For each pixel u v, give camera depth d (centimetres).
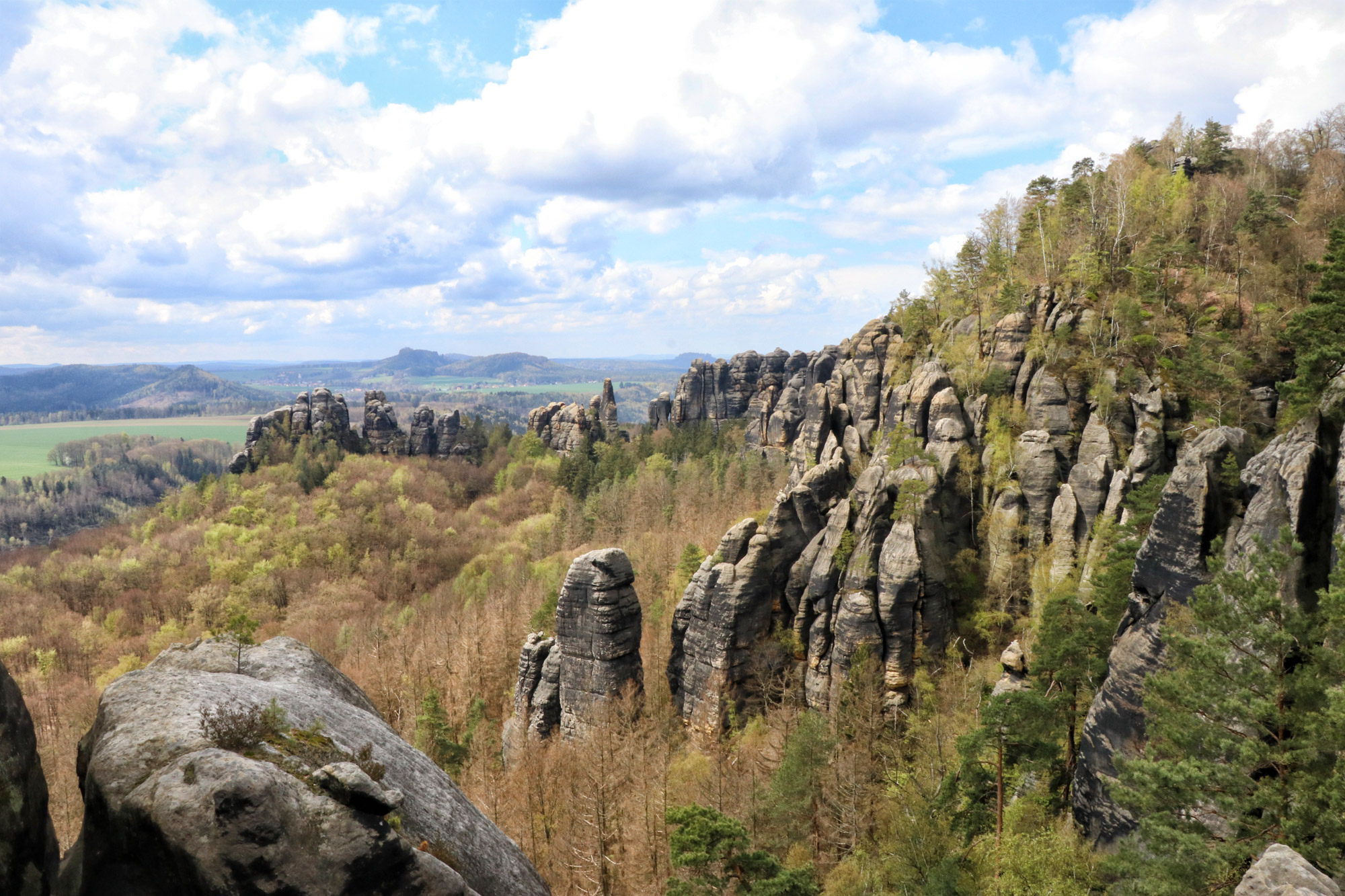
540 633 8888
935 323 11756
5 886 939
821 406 11956
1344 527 3381
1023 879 3609
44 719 10256
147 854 1014
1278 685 2617
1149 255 9300
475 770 6981
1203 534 4034
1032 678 5556
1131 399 7938
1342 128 11888
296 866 1007
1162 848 2697
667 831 5356
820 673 7912
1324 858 2298
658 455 19925
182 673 1362
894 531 7869
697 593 8662
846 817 5234
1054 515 7775
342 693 1694
